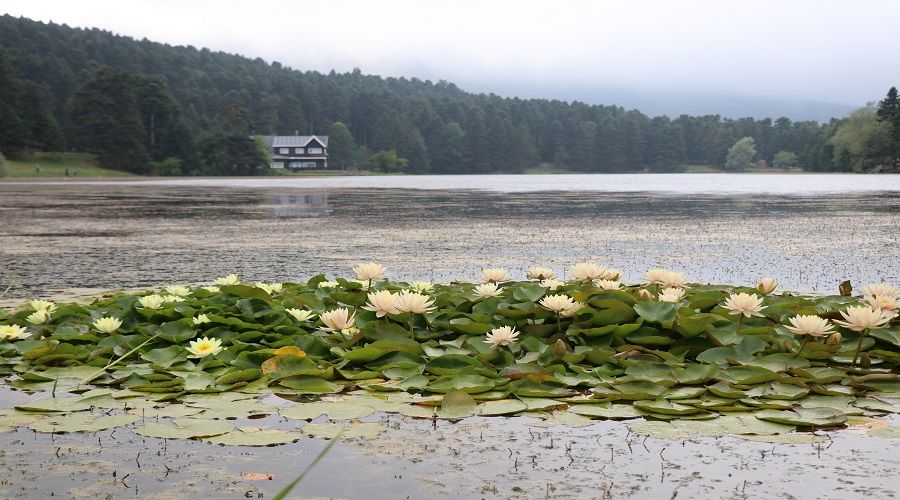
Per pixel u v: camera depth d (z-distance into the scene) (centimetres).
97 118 8975
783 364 430
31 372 431
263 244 1297
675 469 289
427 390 397
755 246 1255
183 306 541
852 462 297
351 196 3584
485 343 466
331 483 273
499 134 14350
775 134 16175
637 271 952
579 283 584
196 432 330
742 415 357
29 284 833
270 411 364
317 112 14988
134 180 7294
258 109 14038
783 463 296
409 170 14088
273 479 277
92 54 13975
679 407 364
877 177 8231
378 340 473
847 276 900
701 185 5638
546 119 16688
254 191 4309
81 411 363
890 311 471
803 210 2300
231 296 566
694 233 1505
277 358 427
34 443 316
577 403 377
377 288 608
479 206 2638
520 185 5866
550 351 447
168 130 9562
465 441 321
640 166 15475
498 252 1167
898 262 1032
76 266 999
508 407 368
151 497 260
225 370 436
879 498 262
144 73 14225
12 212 2250
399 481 275
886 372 422
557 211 2319
